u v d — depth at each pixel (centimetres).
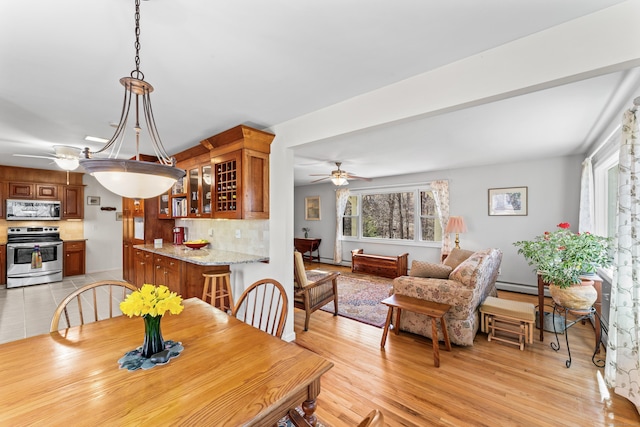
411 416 182
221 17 133
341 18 136
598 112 252
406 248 628
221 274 305
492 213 504
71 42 150
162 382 106
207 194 349
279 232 295
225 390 101
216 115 266
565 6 131
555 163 447
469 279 268
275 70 186
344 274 624
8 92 211
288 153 292
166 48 158
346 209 740
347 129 233
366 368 240
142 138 340
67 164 358
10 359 121
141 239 463
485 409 189
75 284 530
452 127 296
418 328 299
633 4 127
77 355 125
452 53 169
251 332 151
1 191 512
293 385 105
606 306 294
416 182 606
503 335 304
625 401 195
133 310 117
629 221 190
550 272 256
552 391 207
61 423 84
